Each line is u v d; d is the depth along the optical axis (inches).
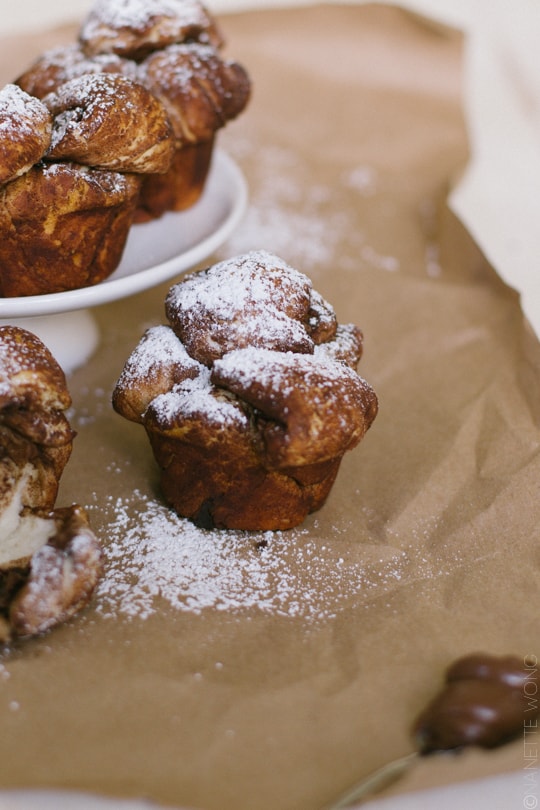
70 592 18.5
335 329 20.8
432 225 29.8
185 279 20.9
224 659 18.6
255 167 31.9
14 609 18.3
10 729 17.6
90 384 23.5
